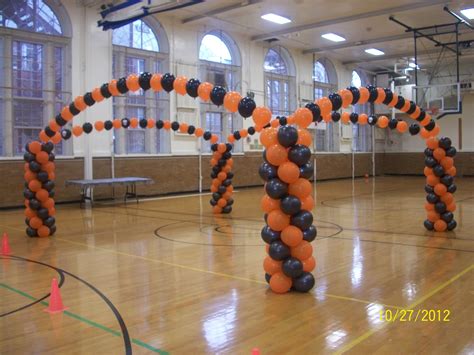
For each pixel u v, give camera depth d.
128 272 4.94
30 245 6.50
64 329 3.30
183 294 4.12
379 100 5.71
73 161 11.65
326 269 4.92
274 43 16.81
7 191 10.58
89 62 11.82
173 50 13.84
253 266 5.14
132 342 3.04
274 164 4.12
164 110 13.84
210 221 8.62
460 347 2.87
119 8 10.88
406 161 22.77
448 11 12.36
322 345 2.94
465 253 5.61
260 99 16.55
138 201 12.26
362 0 12.16
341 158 20.36
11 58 10.80
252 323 3.37
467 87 19.33
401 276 4.59
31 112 11.21
